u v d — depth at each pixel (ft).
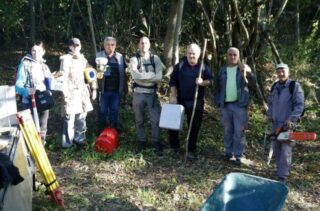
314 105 30.35
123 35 31.32
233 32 28.32
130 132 25.05
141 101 22.22
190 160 22.21
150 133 25.17
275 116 19.76
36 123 19.57
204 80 21.22
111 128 22.70
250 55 28.53
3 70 33.01
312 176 21.38
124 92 24.49
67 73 21.29
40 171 17.11
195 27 30.86
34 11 35.09
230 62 20.95
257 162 22.76
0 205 11.36
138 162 21.49
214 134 25.50
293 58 34.17
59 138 23.80
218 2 28.04
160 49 30.96
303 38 37.01
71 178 19.94
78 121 22.36
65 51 36.24
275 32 35.27
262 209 14.14
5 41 37.19
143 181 20.08
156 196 18.80
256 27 27.96
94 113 26.73
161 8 33.06
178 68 21.56
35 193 18.11
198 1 27.35
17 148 14.52
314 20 37.29
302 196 19.42
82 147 22.62
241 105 21.07
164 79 28.78
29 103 20.15
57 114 26.23
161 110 21.27
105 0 32.17
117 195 18.66
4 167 12.07
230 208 14.43
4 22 33.32
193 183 19.95
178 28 27.68
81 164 21.24
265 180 14.51
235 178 14.83
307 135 19.04
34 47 20.12
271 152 20.71
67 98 21.47
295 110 19.16
